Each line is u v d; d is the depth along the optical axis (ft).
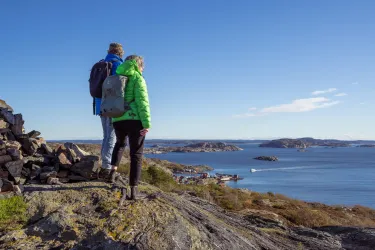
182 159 641.81
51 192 17.44
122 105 16.26
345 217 83.25
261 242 18.90
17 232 14.43
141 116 16.38
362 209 107.45
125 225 14.83
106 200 16.70
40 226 14.78
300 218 59.47
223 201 69.05
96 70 18.72
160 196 18.16
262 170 415.23
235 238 17.03
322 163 559.79
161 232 14.49
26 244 13.82
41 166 20.30
